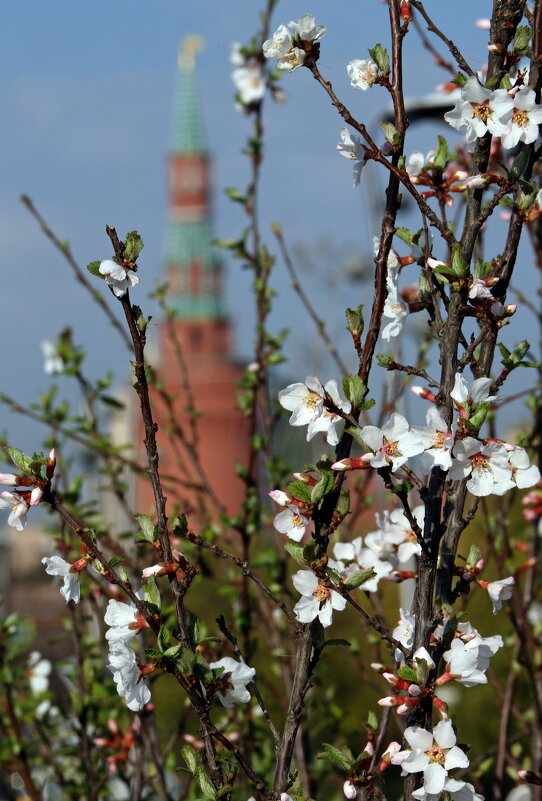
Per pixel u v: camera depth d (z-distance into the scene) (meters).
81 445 5.05
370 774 2.43
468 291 2.34
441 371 2.35
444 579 2.38
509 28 2.45
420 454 2.19
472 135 2.36
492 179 2.39
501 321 2.35
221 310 53.03
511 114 2.35
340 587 2.19
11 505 2.27
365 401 2.20
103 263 2.11
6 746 4.52
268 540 5.32
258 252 4.97
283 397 2.22
